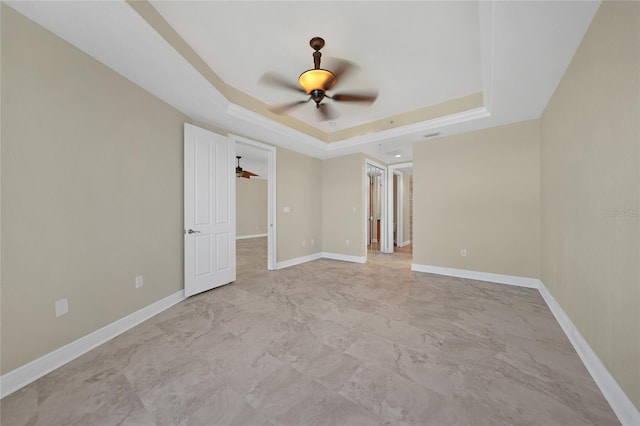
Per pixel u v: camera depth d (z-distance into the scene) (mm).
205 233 3234
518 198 3467
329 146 4871
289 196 4895
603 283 1515
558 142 2443
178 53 2037
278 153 4656
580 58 1871
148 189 2545
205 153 3242
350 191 5324
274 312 2607
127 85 2307
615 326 1371
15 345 1507
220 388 1481
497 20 1691
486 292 3215
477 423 1232
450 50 2359
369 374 1610
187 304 2838
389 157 5688
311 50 2389
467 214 3857
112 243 2154
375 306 2762
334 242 5582
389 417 1271
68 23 1641
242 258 5691
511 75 2297
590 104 1711
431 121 3598
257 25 2055
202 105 2861
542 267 3158
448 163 4012
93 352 1874
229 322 2373
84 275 1919
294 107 2625
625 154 1301
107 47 1891
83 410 1318
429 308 2695
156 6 1820
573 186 2031
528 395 1420
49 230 1693
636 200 1208
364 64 2588
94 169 2006
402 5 1845
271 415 1284
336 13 1928
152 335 2129
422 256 4316
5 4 1473
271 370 1652
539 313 2555
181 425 1225
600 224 1563
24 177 1564
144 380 1553
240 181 9680
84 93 1929
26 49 1568
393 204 7020
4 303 1470
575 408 1325
